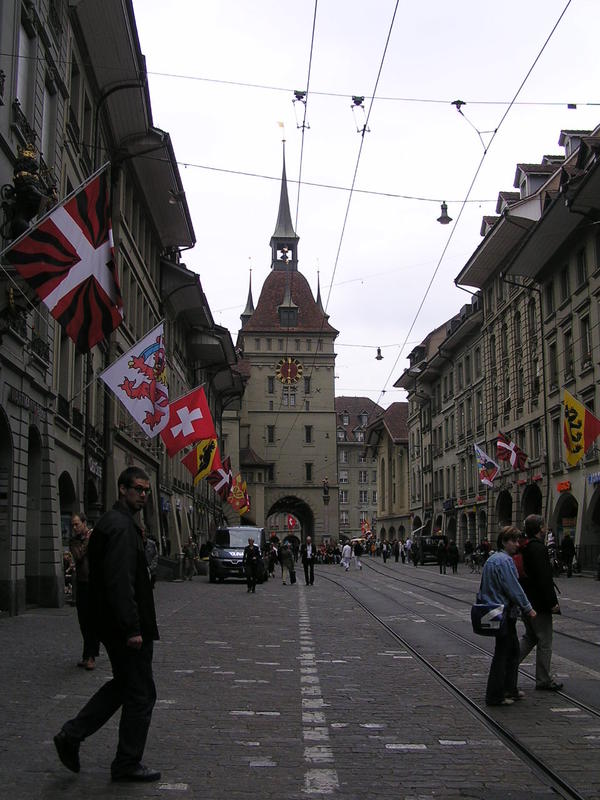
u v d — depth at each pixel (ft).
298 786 19.38
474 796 18.69
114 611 18.97
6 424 56.95
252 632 51.57
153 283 128.67
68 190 75.36
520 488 150.00
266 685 32.86
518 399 153.17
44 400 66.95
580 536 119.03
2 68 54.75
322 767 21.03
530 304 147.33
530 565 31.40
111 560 19.12
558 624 56.18
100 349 93.56
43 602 64.64
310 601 78.95
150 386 65.67
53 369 71.41
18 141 58.34
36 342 63.77
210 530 219.41
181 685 32.65
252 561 92.89
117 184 98.27
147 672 19.79
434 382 229.86
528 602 28.76
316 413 308.81
